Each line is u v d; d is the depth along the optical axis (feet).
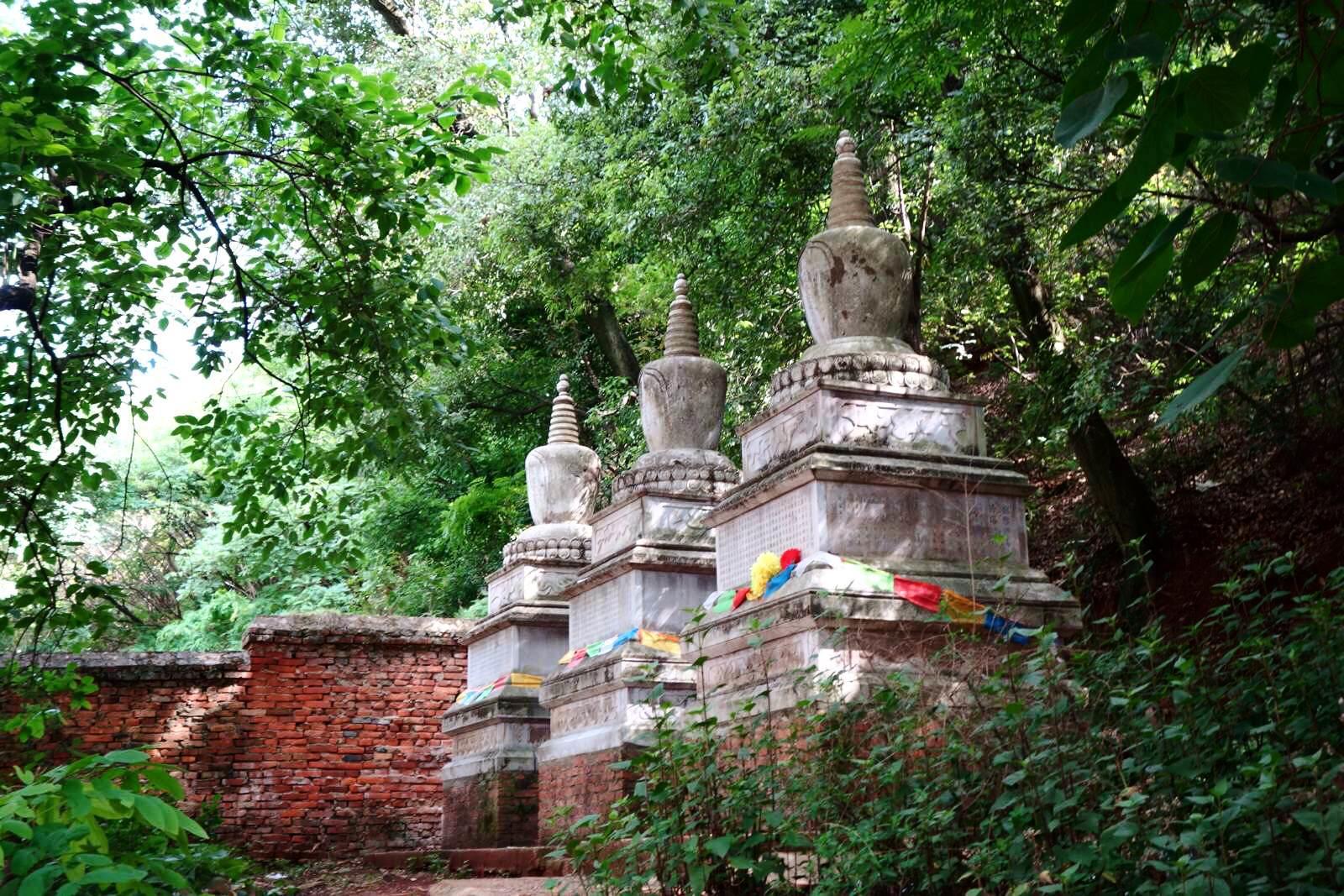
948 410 31.42
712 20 34.73
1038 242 43.91
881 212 49.55
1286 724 17.46
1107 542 48.03
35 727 25.85
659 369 42.16
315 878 43.16
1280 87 10.77
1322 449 42.73
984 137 40.34
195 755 50.83
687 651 32.04
